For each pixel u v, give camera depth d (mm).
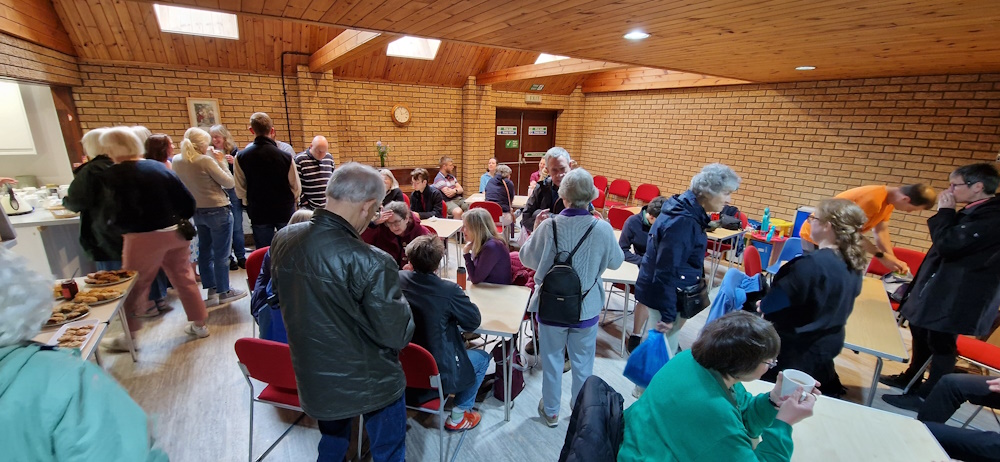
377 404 1364
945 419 1897
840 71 3797
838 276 1593
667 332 2143
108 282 2104
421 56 5863
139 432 691
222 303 3348
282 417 2168
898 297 3209
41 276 687
